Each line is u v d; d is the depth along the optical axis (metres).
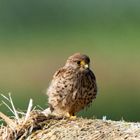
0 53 31.20
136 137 11.12
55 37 34.94
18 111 13.42
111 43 33.44
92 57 31.41
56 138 11.42
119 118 24.92
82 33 35.56
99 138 11.23
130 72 28.83
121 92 27.11
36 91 26.28
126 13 37.84
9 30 36.00
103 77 28.69
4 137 11.77
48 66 29.03
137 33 34.88
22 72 28.25
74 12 39.47
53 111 13.87
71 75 13.53
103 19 37.41
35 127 11.70
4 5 37.94
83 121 11.64
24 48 32.53
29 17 38.06
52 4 39.62
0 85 26.91
